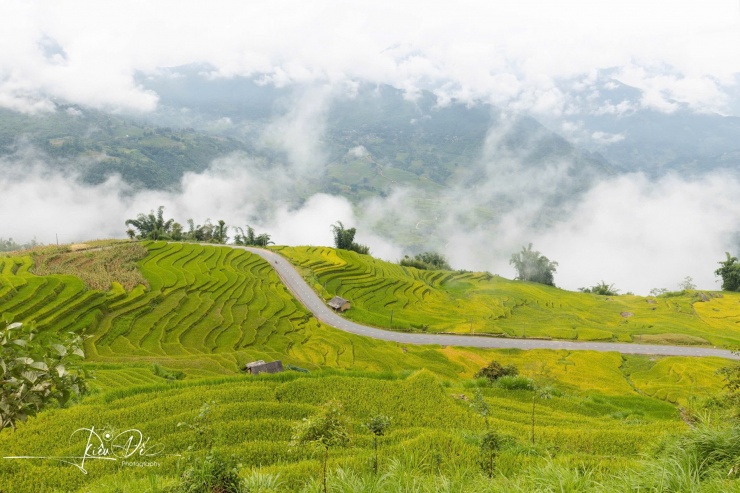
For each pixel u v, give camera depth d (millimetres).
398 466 12719
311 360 67750
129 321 65812
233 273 100875
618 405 42312
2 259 81938
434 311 100750
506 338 85438
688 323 101312
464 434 19766
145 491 11375
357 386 27562
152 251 106812
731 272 130125
